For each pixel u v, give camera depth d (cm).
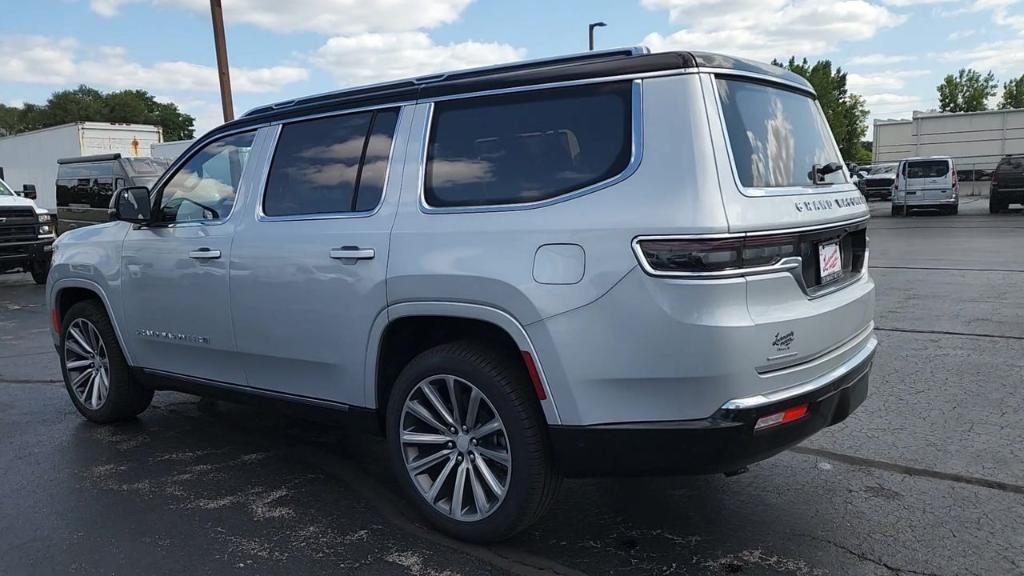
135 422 548
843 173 386
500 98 340
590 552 340
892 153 3847
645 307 286
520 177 327
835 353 331
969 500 379
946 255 1332
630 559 332
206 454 477
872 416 505
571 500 395
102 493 415
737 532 355
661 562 329
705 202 281
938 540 341
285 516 384
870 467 424
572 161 315
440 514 355
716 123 295
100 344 529
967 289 976
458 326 348
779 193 308
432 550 345
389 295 351
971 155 3133
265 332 409
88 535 365
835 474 417
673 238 281
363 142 384
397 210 358
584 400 302
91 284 516
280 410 422
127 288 490
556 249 304
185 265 448
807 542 343
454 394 345
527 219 315
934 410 513
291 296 393
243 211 426
